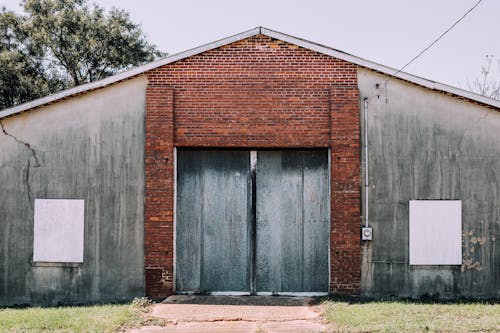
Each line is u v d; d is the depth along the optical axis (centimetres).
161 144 1225
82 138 1241
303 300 1186
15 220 1239
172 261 1224
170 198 1222
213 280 1251
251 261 1252
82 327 970
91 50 3331
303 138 1226
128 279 1224
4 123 1248
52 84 3362
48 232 1235
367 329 936
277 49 1243
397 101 1231
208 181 1261
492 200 1220
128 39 3441
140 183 1233
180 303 1156
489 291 1208
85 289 1227
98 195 1236
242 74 1239
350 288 1205
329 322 1009
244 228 1257
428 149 1225
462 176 1223
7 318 1052
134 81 1245
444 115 1227
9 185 1241
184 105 1238
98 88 1242
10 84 3175
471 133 1224
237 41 1247
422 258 1213
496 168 1223
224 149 1259
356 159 1216
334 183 1215
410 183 1223
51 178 1240
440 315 1036
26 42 3328
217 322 1021
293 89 1234
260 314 1071
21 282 1232
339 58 1234
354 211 1209
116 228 1231
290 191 1256
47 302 1227
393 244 1217
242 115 1233
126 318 1031
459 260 1212
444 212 1217
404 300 1189
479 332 923
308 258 1247
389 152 1225
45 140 1242
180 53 1238
